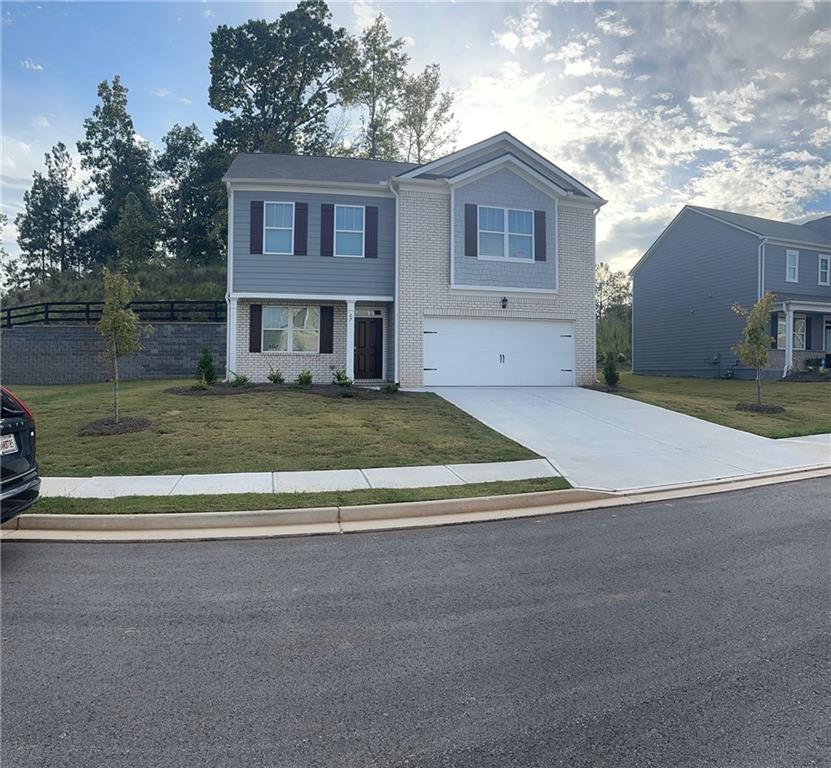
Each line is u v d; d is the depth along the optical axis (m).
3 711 2.97
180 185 45.28
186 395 14.26
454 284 17.77
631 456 10.27
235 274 17.52
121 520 6.45
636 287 34.66
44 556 5.54
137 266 37.53
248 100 40.34
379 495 7.46
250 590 4.69
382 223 18.12
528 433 11.74
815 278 28.36
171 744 2.71
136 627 3.99
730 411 15.16
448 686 3.24
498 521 6.93
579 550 5.77
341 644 3.75
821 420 14.61
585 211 19.34
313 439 10.41
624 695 3.14
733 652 3.63
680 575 5.04
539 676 3.35
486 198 18.11
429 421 12.30
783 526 6.63
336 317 18.44
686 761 2.61
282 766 2.57
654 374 32.97
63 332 21.50
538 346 18.69
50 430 10.58
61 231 53.75
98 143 47.38
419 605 4.40
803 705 3.04
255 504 7.00
